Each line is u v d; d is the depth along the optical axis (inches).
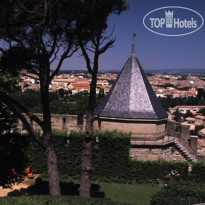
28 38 956.0
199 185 1016.9
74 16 958.4
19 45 984.9
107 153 1534.2
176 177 1494.8
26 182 1445.6
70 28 997.8
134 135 1616.6
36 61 1011.3
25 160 1363.2
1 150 1220.5
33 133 1053.2
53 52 1007.0
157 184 1508.4
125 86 1685.5
